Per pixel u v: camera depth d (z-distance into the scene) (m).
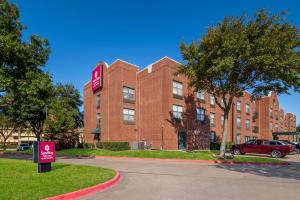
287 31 20.44
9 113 43.12
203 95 40.31
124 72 36.53
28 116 42.50
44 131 42.34
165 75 33.97
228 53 20.78
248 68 21.89
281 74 20.56
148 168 16.97
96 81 41.09
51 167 13.93
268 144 29.34
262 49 19.62
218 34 21.12
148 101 35.94
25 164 14.24
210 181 12.19
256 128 58.38
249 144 30.56
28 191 8.65
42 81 21.31
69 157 26.69
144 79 37.09
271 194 9.51
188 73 23.05
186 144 35.81
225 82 23.89
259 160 21.69
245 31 20.58
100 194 9.45
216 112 43.62
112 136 36.34
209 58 21.69
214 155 24.45
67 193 8.84
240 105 52.53
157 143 33.88
